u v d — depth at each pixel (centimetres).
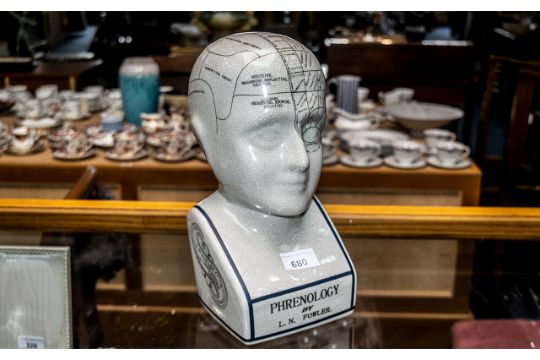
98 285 112
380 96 238
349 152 177
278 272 92
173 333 105
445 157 169
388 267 113
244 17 227
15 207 106
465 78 284
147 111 194
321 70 90
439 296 117
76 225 105
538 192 224
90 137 182
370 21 329
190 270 114
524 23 280
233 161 87
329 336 100
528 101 214
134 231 107
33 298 101
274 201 87
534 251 115
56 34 322
